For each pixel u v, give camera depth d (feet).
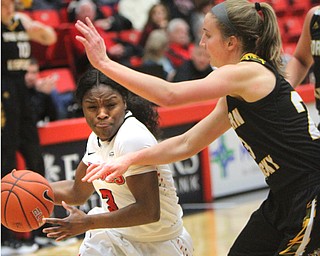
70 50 50.37
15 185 19.80
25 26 39.06
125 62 50.16
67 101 45.34
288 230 19.03
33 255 36.24
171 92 17.62
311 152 18.70
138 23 66.74
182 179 46.09
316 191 18.52
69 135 40.06
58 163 39.86
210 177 47.47
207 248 36.29
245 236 20.16
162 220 20.80
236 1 19.15
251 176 50.29
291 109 18.69
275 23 19.11
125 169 19.11
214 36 19.04
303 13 74.84
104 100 19.85
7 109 35.99
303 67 25.64
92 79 19.94
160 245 20.95
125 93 20.30
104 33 55.77
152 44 52.16
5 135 35.99
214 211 45.01
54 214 38.99
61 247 37.68
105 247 20.83
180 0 66.08
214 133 20.25
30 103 37.35
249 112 18.72
